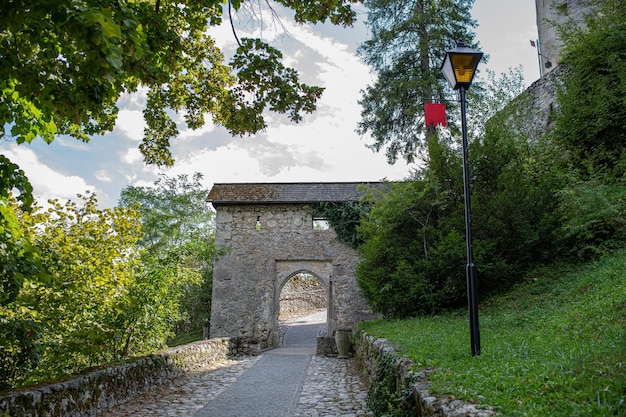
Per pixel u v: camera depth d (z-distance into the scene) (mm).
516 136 13172
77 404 5910
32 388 5215
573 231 8719
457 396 3385
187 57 8336
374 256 11320
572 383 3109
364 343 9867
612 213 8555
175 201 24844
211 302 19484
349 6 6168
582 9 18375
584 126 10898
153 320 8828
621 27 11047
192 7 6223
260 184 19750
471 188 10773
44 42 3779
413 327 8625
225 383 9102
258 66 6316
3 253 4328
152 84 4844
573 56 11922
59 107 3775
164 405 7082
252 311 18156
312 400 7352
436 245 10445
